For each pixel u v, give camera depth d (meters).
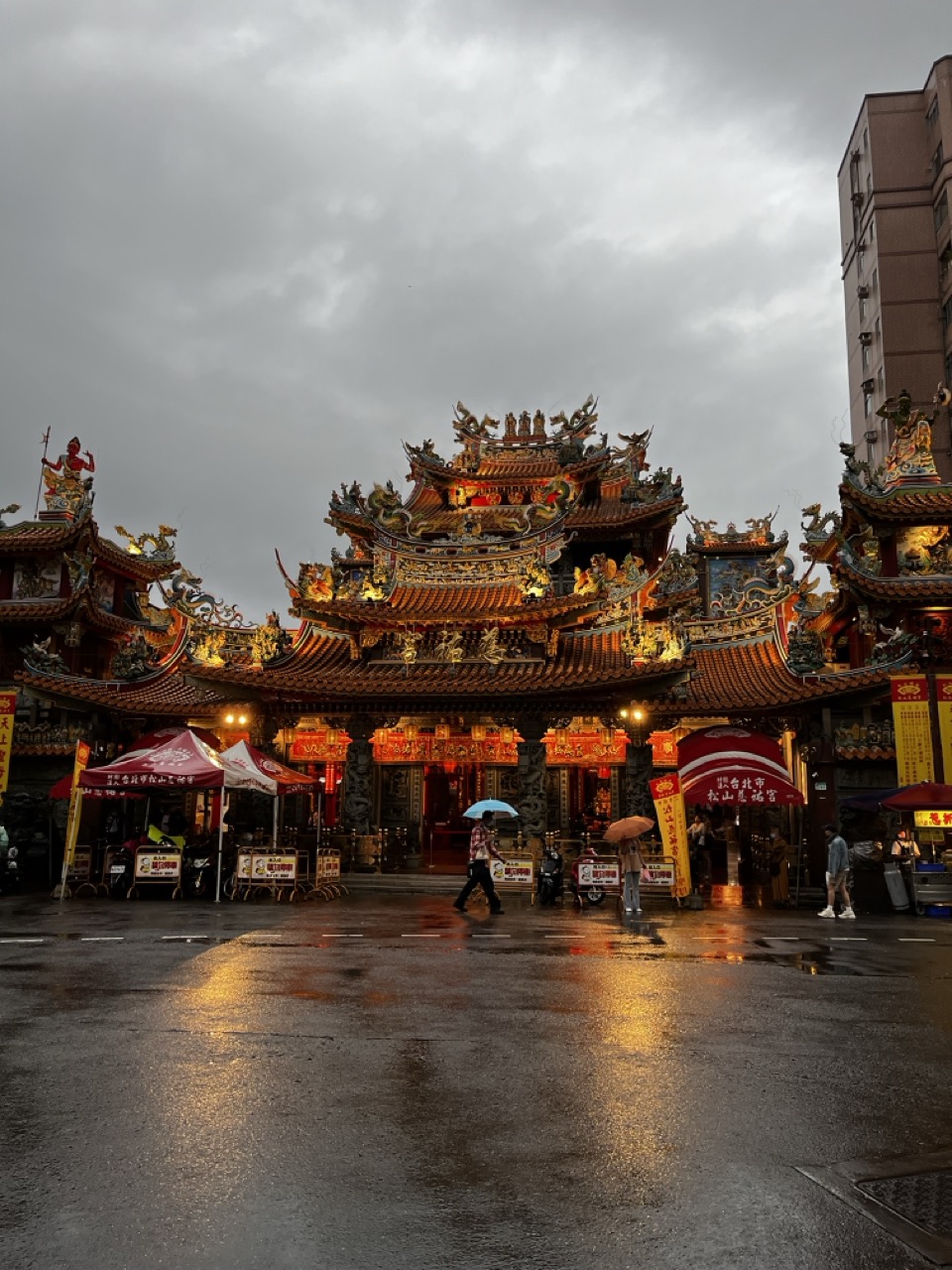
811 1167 6.79
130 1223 5.77
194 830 38.19
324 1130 7.44
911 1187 6.45
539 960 16.22
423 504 60.12
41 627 41.03
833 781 32.16
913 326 80.94
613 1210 6.02
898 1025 11.38
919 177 82.75
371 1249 5.46
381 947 17.73
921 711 30.70
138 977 14.02
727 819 37.84
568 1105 8.12
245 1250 5.44
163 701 36.91
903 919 24.73
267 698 34.72
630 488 55.50
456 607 36.19
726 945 18.78
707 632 39.12
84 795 29.38
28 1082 8.62
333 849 30.14
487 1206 6.07
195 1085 8.55
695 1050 10.05
